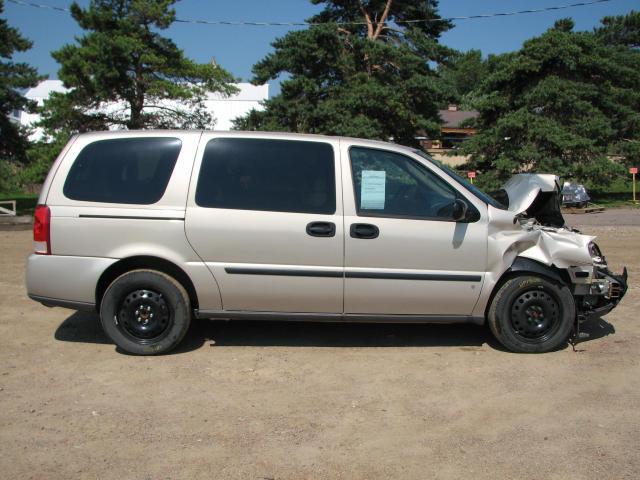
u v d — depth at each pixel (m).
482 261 5.04
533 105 26.45
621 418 3.97
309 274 4.94
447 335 5.79
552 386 4.51
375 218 4.96
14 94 22.94
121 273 5.12
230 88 22.73
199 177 5.02
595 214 22.38
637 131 28.02
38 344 5.41
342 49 26.25
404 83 25.45
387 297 5.00
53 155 19.88
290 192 5.00
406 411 4.08
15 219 18.31
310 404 4.18
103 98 20.42
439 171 5.15
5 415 3.97
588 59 25.88
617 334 5.77
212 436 3.71
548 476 3.27
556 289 5.14
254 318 5.10
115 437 3.68
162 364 4.93
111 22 20.75
